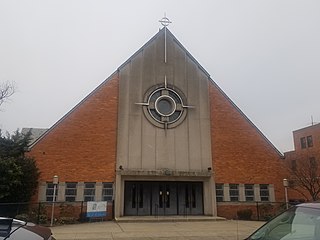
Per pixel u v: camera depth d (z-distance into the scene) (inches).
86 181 847.7
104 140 881.5
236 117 974.4
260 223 762.2
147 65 961.5
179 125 933.8
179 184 917.8
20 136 868.0
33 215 730.2
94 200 840.3
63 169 842.2
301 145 1941.4
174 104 943.0
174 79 968.3
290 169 1224.2
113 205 843.4
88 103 898.7
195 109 956.6
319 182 1205.1
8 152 802.2
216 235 568.4
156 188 903.1
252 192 927.7
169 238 537.3
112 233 589.0
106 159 871.1
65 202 815.7
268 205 901.8
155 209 885.8
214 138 944.9
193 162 915.4
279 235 177.3
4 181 725.9
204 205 895.7
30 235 172.4
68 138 863.7
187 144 925.2
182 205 901.8
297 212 186.9
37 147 842.8
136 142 897.5
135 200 881.5
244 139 961.5
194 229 645.9
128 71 944.9
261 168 949.2
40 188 817.5
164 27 1011.3
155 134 914.1
